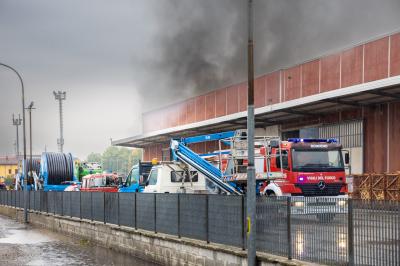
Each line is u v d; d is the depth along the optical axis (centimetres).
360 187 2730
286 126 3453
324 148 1788
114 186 2972
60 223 2402
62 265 1449
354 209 844
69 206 2367
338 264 872
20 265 1466
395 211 770
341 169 1797
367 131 2809
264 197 1060
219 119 3625
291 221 978
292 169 1730
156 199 1490
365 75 2834
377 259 796
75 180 3819
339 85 3022
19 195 3531
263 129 3700
